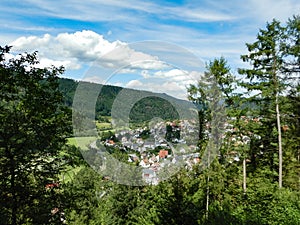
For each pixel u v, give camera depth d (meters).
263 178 20.17
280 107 19.47
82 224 15.93
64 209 10.48
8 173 9.66
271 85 19.09
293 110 19.78
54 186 10.66
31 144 9.90
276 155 20.75
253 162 22.17
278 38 19.11
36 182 10.30
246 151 20.83
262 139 21.50
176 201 7.91
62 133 10.63
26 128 10.23
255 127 20.34
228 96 19.44
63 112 10.65
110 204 16.11
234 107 20.02
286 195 13.12
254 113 20.28
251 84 19.67
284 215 11.21
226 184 18.91
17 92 10.34
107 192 16.22
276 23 19.03
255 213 11.85
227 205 13.83
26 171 10.21
